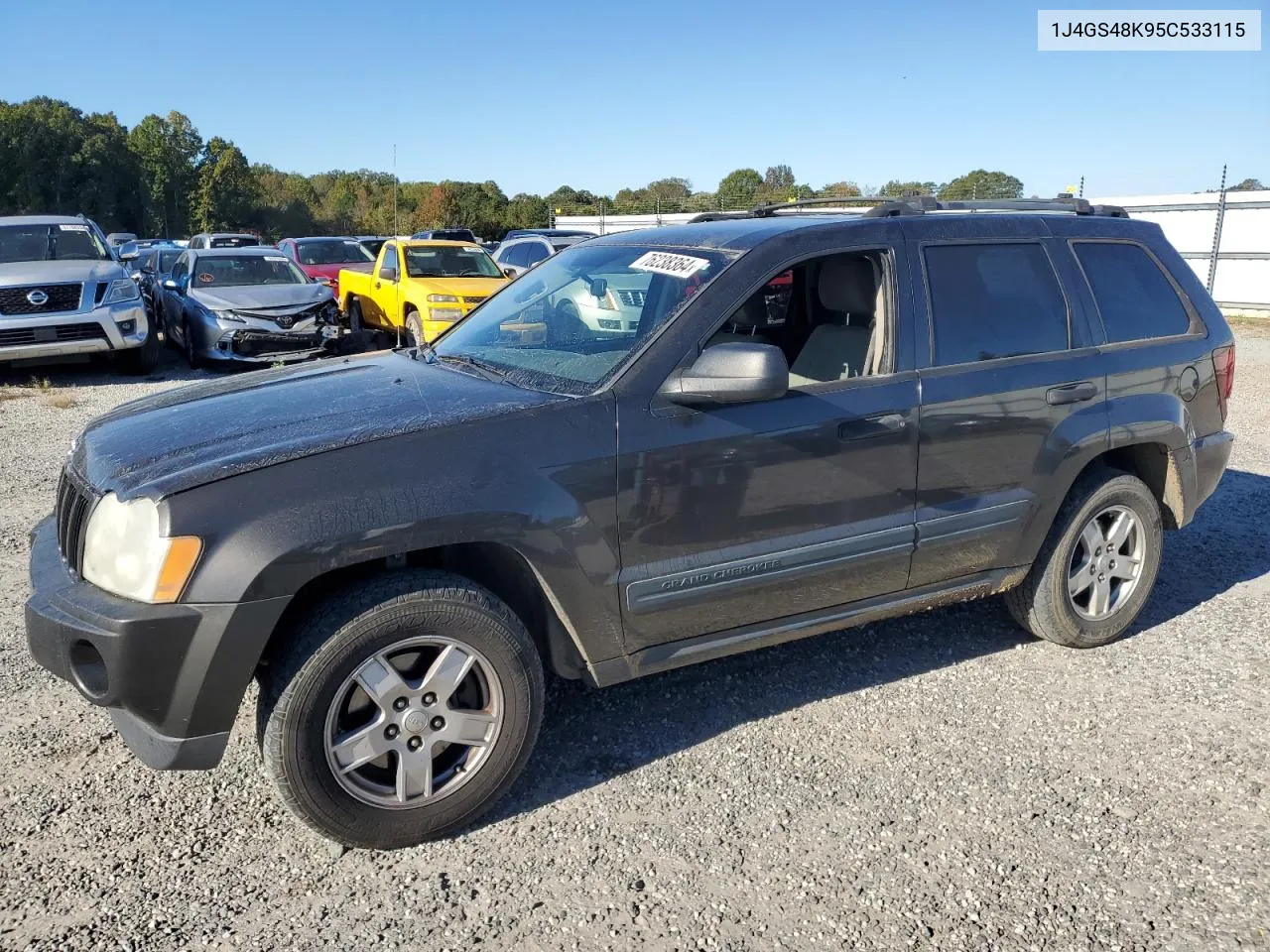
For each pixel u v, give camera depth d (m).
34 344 10.88
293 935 2.50
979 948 2.46
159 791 3.12
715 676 3.94
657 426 3.01
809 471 3.26
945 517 3.59
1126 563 4.19
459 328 4.12
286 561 2.53
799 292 4.14
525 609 3.10
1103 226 4.21
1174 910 2.58
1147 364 4.08
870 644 4.24
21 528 5.70
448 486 2.72
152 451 2.83
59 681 3.83
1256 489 6.66
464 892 2.67
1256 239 18.50
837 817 3.00
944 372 3.55
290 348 12.48
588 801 3.09
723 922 2.55
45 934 2.48
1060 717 3.61
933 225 3.68
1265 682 3.87
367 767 2.84
